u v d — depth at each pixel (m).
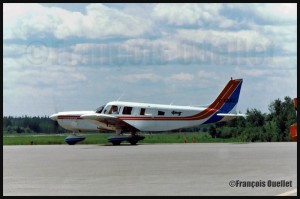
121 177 32.31
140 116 80.38
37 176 33.69
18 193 26.92
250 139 110.62
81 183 30.05
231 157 46.16
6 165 41.38
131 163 41.44
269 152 52.69
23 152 59.41
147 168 37.28
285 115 113.94
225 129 114.44
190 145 73.50
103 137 97.75
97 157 48.78
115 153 54.47
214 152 53.66
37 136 114.31
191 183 29.14
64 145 82.44
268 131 112.69
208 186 28.02
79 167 39.00
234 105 81.25
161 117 80.25
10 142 95.19
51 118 83.88
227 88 81.12
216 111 80.94
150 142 96.12
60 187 28.66
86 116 78.38
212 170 35.31
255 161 41.66
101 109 81.69
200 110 80.69
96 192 26.73
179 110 80.38
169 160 43.75
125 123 80.19
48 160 46.03
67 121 83.44
